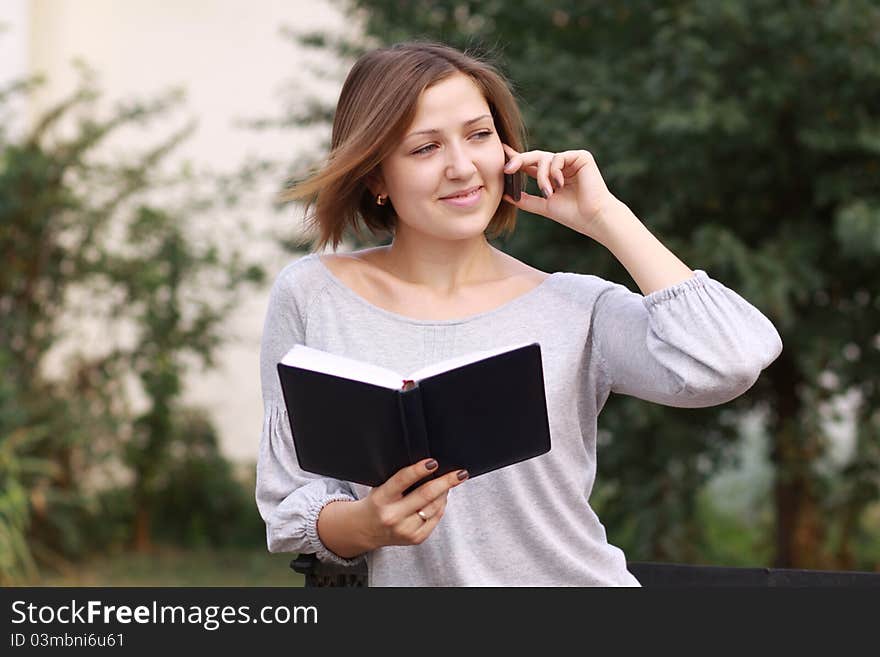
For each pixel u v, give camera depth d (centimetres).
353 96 542
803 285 1348
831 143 1294
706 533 1670
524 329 537
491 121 530
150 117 1947
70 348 1972
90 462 1794
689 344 499
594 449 561
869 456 1472
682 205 1396
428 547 517
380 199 566
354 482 474
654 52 1347
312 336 548
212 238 1923
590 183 541
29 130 2045
